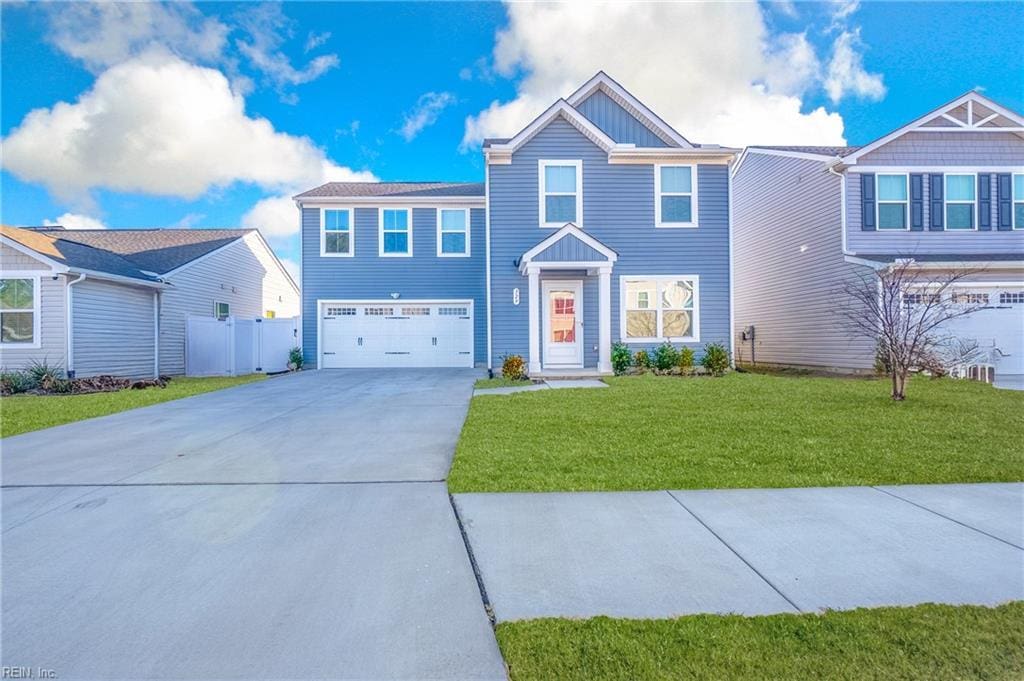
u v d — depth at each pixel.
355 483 4.62
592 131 14.06
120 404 9.66
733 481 4.49
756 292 19.61
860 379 12.27
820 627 2.38
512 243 14.31
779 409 7.95
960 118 14.44
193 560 3.15
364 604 2.66
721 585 2.79
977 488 4.31
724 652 2.21
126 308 15.30
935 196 14.43
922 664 2.13
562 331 14.31
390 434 6.68
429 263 17.36
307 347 17.19
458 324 17.44
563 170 14.42
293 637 2.39
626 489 4.35
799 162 16.56
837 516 3.73
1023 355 13.43
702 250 14.43
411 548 3.29
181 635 2.41
